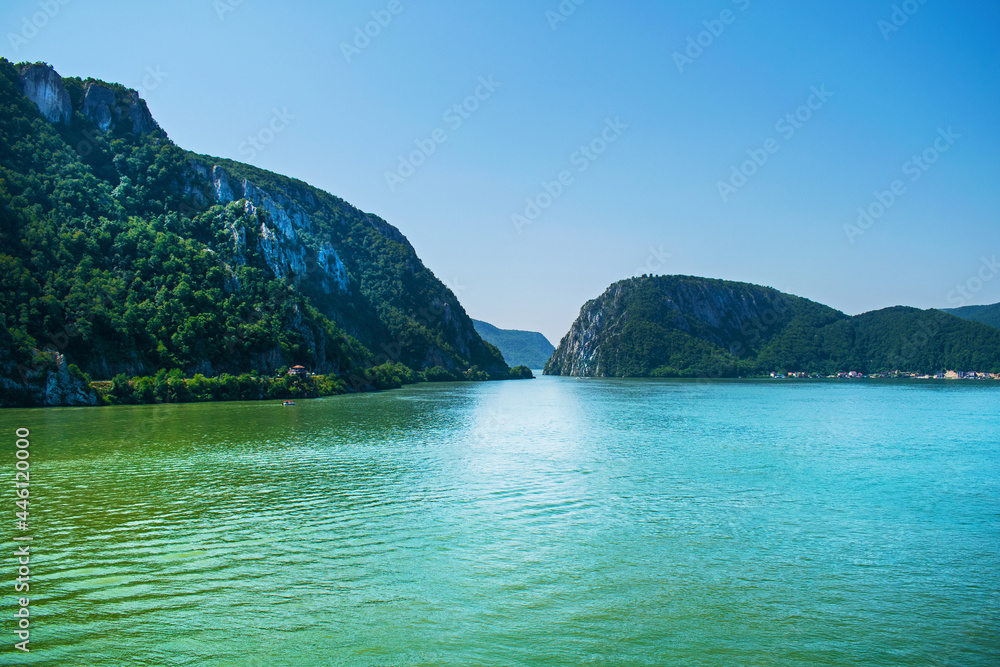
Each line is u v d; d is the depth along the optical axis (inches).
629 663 895.7
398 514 1626.5
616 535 1457.9
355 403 5669.3
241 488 1924.2
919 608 1076.5
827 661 906.7
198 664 888.3
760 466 2353.6
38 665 876.6
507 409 5167.3
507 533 1469.0
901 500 1814.7
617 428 3693.4
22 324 5167.3
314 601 1083.9
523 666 885.8
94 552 1320.1
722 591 1138.0
